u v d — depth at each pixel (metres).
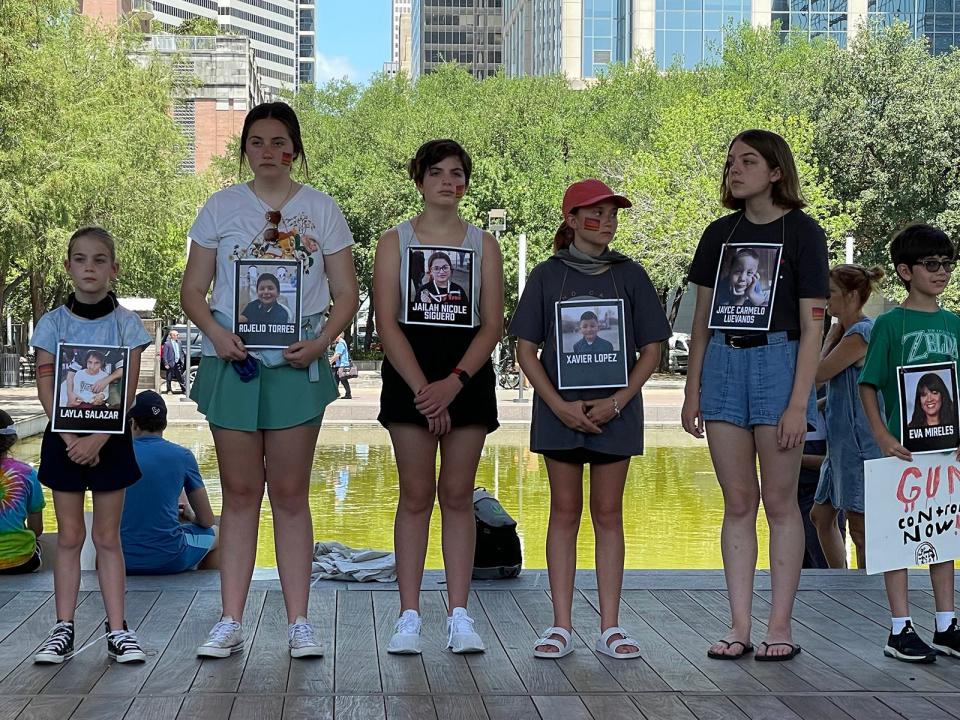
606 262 5.08
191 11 189.00
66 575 4.92
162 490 6.38
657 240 33.19
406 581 5.11
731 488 5.06
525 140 38.88
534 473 15.43
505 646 5.13
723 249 5.08
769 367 4.94
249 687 4.44
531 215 37.66
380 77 45.56
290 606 5.04
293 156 5.03
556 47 78.25
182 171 38.38
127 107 31.47
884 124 33.94
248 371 4.87
